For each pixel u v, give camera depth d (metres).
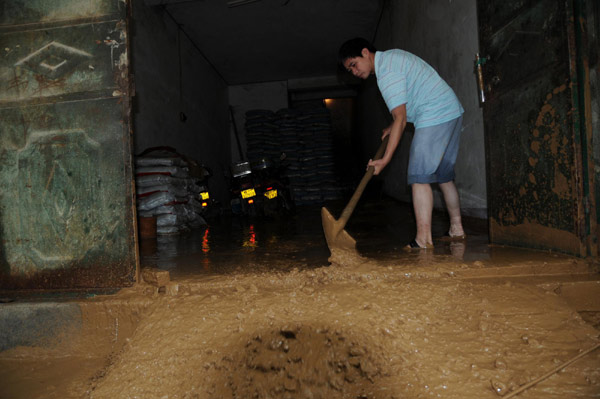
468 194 3.49
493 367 1.19
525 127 2.16
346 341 1.38
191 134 7.97
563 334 1.30
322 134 10.00
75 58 1.89
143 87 5.69
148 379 1.35
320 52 9.47
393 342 1.33
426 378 1.19
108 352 1.67
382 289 1.64
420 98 2.38
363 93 10.71
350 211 2.20
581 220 1.83
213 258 2.55
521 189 2.22
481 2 2.58
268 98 11.38
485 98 2.57
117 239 1.87
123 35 1.87
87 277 1.89
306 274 1.83
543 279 1.71
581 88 1.80
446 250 2.31
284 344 1.41
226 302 1.61
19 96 1.91
